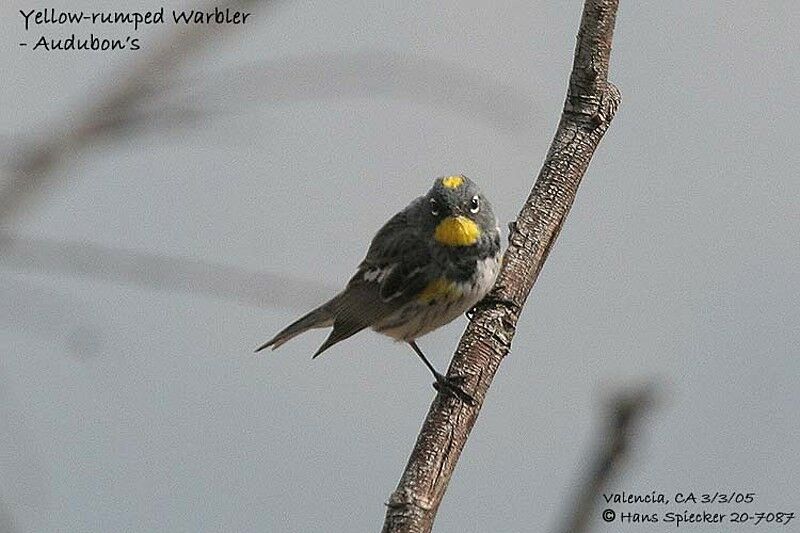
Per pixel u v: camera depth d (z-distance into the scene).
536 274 10.66
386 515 8.00
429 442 8.88
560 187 10.92
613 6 10.95
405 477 8.42
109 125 3.27
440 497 8.35
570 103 11.18
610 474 3.12
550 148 11.15
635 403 3.14
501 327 10.14
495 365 9.86
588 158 11.04
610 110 11.12
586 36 10.99
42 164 3.21
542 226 10.83
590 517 3.11
